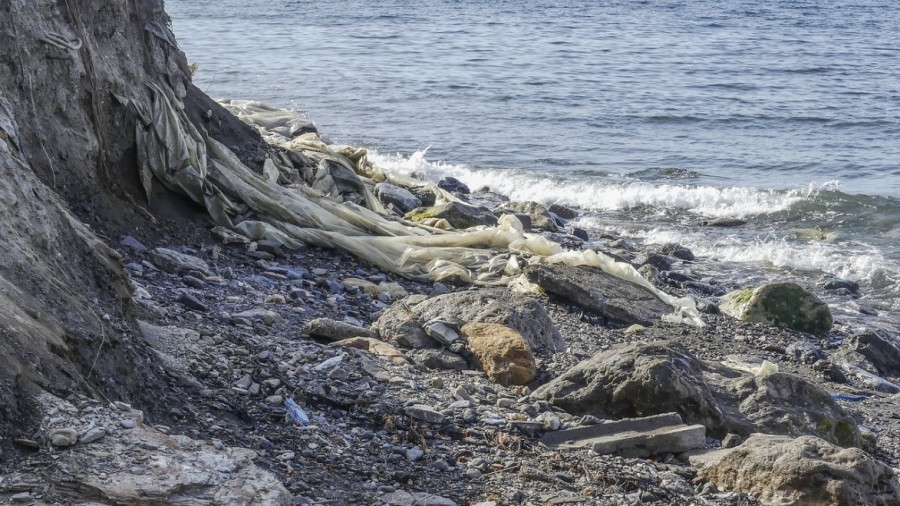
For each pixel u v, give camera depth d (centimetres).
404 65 4088
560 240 1709
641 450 761
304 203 1321
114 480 472
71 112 1059
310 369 802
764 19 6950
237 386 723
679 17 6981
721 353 1145
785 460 704
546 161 2550
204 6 7112
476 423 763
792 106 3453
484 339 915
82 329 600
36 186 699
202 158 1254
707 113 3278
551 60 4469
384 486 621
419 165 2336
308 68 3894
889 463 868
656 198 2172
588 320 1189
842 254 1814
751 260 1784
